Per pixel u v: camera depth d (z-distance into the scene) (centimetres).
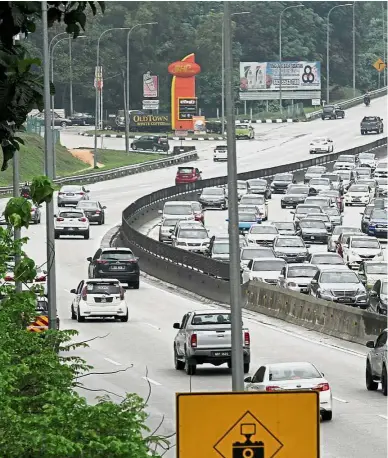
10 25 2055
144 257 13500
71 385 2862
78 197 18262
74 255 14062
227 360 7312
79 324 9700
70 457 2200
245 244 14238
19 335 2883
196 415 2117
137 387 6712
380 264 11962
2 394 2355
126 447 2211
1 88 2006
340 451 4856
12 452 2158
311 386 5531
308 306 9556
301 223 15862
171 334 9138
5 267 2752
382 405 6112
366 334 8550
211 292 11300
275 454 2122
